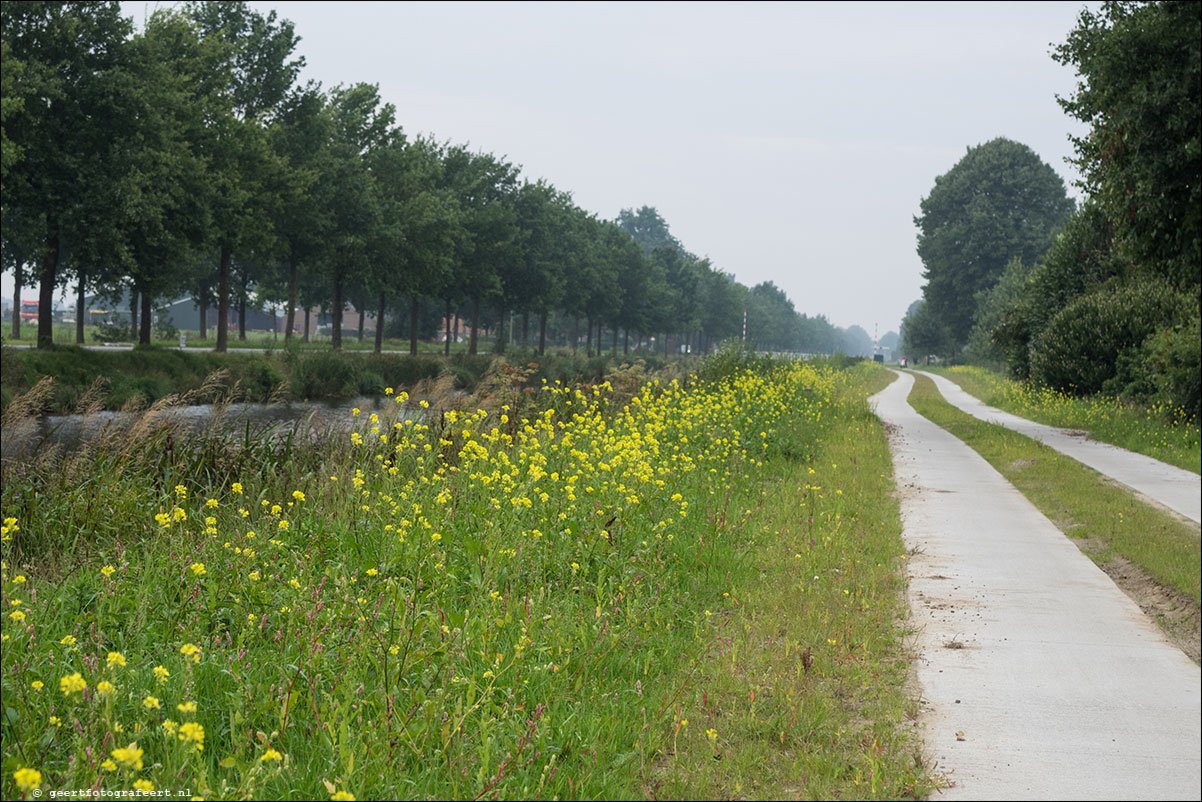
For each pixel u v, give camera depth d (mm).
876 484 14695
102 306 78312
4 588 5430
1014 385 43375
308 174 47906
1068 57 25406
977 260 98125
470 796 4266
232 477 10125
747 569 8797
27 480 9469
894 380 71438
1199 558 9625
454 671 5293
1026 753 5070
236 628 5926
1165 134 22156
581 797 4402
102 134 37000
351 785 4168
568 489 8734
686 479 12289
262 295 79688
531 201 71750
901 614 7742
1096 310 34562
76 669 4977
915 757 4879
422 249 56250
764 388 24719
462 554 7426
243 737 4398
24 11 35250
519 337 125000
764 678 6121
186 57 43312
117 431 11102
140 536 8156
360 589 6477
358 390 40969
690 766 4910
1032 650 6875
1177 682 6207
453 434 11641
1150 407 28281
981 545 10594
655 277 112188
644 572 7824
